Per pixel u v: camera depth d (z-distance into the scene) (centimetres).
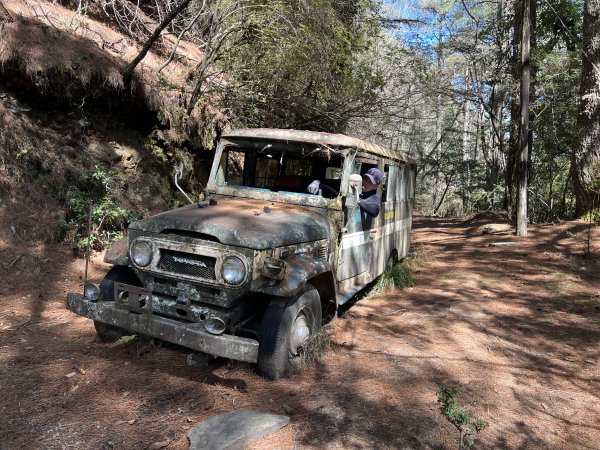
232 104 1037
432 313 604
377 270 666
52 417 325
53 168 748
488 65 1788
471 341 514
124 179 833
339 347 476
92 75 807
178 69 1020
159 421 327
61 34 814
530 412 372
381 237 671
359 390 384
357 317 576
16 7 830
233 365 411
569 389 414
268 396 366
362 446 311
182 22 1100
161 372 397
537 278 789
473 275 809
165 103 930
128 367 403
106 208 737
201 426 313
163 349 440
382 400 371
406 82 1241
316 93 1065
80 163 790
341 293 535
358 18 1323
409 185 840
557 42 1383
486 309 626
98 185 782
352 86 1076
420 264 891
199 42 1153
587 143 1142
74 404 343
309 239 435
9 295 557
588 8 1128
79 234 710
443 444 320
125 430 315
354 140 517
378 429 331
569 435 344
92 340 455
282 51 934
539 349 502
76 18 915
